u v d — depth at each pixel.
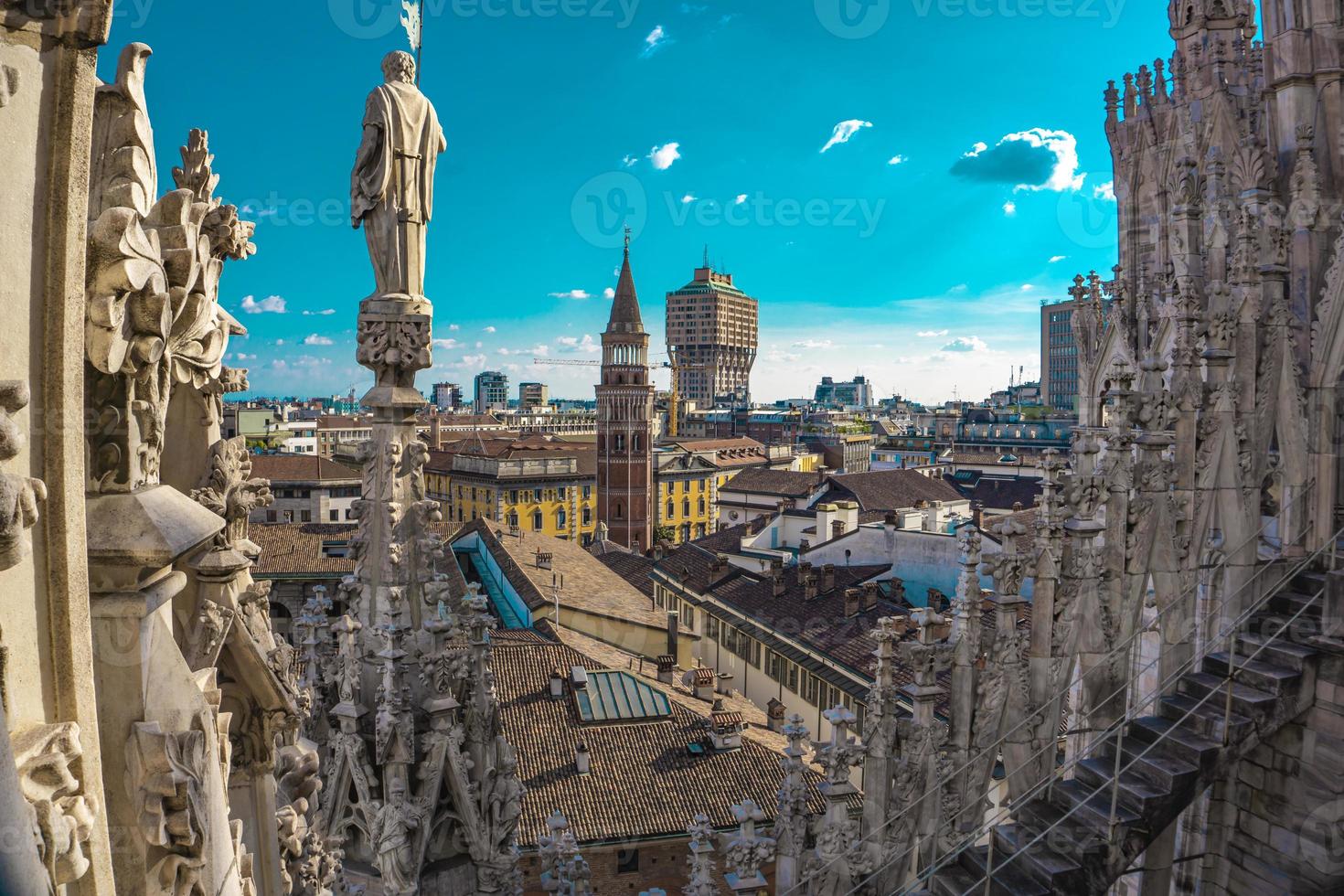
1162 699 11.80
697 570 65.88
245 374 6.12
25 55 3.20
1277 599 12.40
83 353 3.60
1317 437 12.78
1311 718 11.38
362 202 10.21
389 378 10.32
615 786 30.20
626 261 147.88
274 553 69.00
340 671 10.40
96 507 4.08
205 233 4.94
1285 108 13.08
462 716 10.79
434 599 10.52
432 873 10.38
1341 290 12.51
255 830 6.72
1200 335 12.56
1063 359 167.88
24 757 3.10
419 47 10.44
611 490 145.50
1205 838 13.32
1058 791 11.09
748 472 140.88
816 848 11.44
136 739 4.12
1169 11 16.47
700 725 33.78
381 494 10.33
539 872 27.25
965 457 147.00
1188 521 12.40
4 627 3.19
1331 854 11.20
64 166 3.37
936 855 11.12
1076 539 11.88
